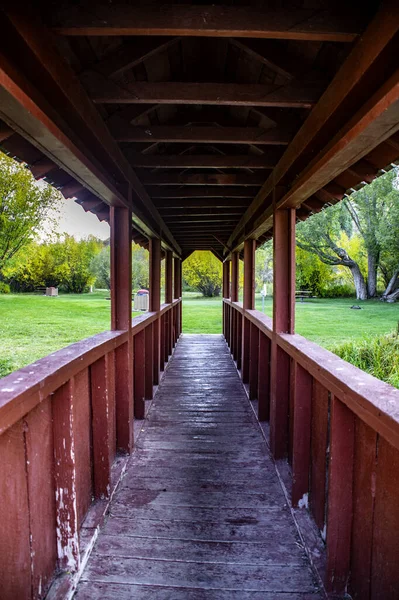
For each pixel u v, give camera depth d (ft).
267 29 4.23
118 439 9.14
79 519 6.31
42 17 4.11
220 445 10.08
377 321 25.32
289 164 7.22
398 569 3.84
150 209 12.32
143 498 7.52
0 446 3.89
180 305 29.60
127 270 9.07
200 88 5.66
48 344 13.48
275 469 8.64
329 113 5.07
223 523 6.73
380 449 4.26
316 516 6.50
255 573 5.58
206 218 16.89
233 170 11.85
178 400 13.94
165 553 5.98
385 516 4.11
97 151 6.61
